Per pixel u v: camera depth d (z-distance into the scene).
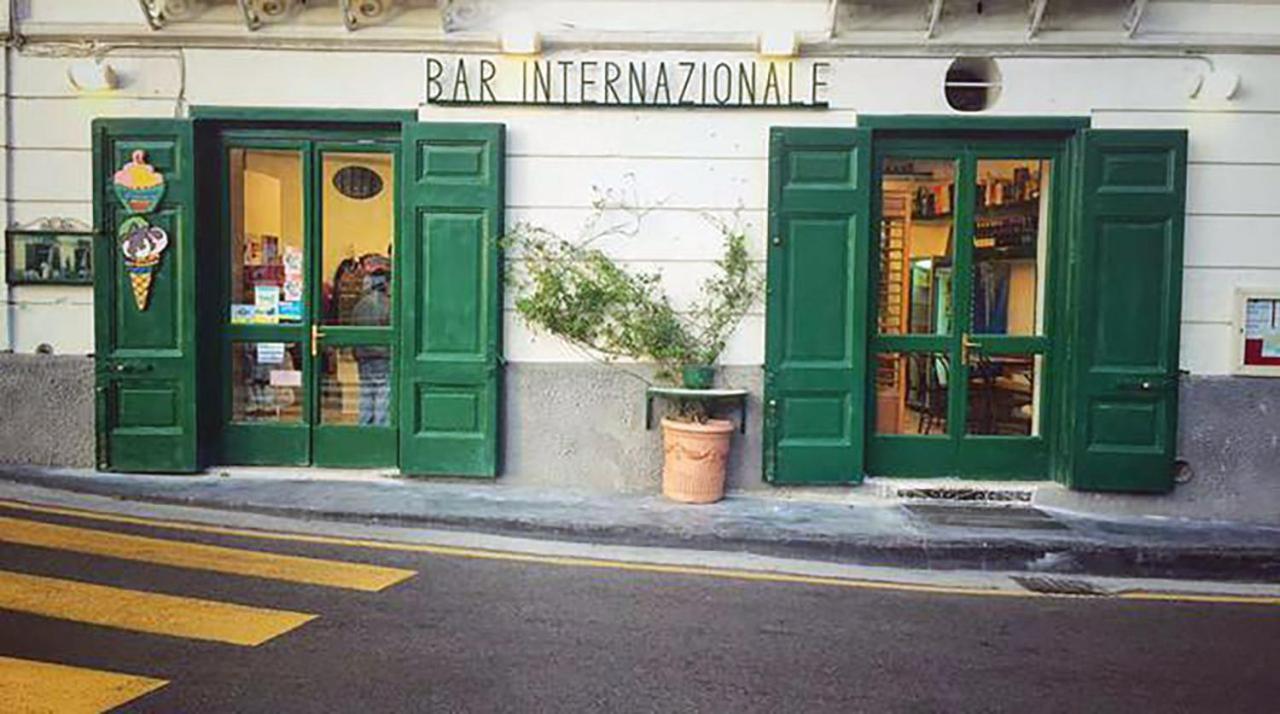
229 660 4.65
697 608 5.67
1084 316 7.97
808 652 5.02
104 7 8.30
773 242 8.06
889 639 5.26
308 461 8.59
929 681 4.68
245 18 8.11
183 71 8.30
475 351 8.21
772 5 8.16
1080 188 7.98
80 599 5.43
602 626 5.30
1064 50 8.04
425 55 8.24
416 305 8.19
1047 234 8.33
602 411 8.29
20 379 8.45
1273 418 8.08
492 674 4.59
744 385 8.24
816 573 6.56
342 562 6.34
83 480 8.09
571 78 8.23
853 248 8.07
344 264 8.61
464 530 7.25
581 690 4.45
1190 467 8.09
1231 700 4.55
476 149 8.14
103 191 8.23
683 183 8.21
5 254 8.41
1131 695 4.58
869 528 7.23
